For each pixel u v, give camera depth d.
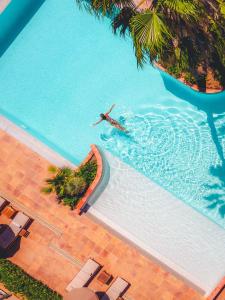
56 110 17.33
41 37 17.39
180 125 16.81
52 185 15.81
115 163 16.89
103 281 15.84
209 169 16.62
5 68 17.44
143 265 16.25
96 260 16.41
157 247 16.28
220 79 16.05
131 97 17.03
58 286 16.48
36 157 16.89
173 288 16.11
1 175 16.94
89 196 16.11
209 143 16.67
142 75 16.97
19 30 17.45
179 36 13.81
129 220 16.45
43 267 16.62
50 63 17.41
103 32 17.17
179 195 16.62
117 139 17.02
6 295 16.64
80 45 17.33
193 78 16.19
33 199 16.75
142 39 11.87
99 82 17.20
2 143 17.02
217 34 14.08
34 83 17.41
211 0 14.95
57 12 17.42
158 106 16.91
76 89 17.31
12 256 16.70
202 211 16.45
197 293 16.00
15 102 17.44
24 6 17.27
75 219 16.56
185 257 16.17
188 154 16.75
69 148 17.05
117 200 16.58
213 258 16.09
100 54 17.22
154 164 16.83
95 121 17.14
